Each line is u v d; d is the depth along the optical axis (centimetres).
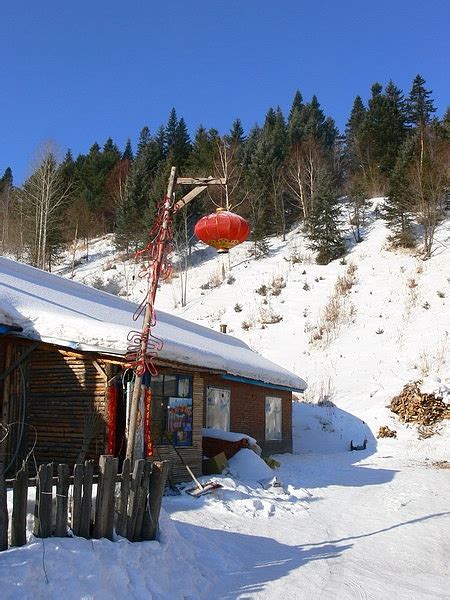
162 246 795
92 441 1177
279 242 5553
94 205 7025
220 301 4328
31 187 4884
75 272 5494
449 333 3294
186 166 6525
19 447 1155
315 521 1070
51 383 1260
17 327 1148
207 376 1534
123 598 520
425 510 1207
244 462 1544
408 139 6412
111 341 1095
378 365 3142
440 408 2458
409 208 4725
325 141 7944
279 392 2320
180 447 1388
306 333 3694
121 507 630
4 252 5581
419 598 670
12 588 456
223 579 664
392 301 3850
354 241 5050
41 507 549
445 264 4169
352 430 2538
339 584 693
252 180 6031
